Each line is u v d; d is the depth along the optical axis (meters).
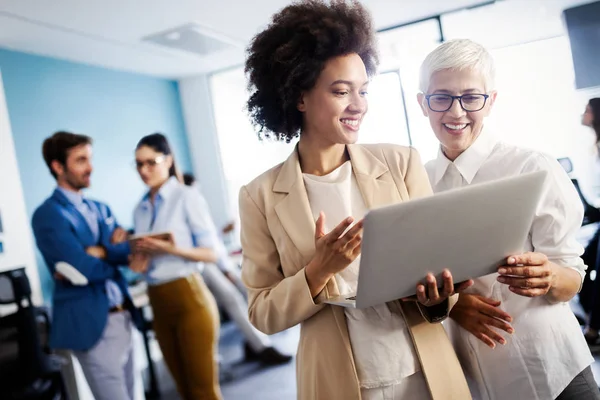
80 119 3.65
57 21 2.89
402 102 4.02
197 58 4.06
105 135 3.86
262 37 0.96
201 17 3.13
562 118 3.35
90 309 2.13
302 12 0.91
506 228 0.78
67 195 2.21
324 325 0.91
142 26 3.17
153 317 2.35
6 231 2.81
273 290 0.91
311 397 0.91
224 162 4.83
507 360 1.07
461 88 1.07
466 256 0.78
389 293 0.78
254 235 0.98
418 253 0.73
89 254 2.12
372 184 0.92
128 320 2.29
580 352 1.05
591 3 3.20
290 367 3.12
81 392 2.51
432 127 1.16
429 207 0.68
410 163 0.96
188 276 2.30
